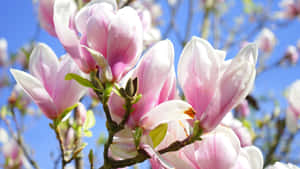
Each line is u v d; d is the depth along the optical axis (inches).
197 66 23.6
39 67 27.0
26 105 60.2
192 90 23.6
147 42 29.0
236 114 71.7
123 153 24.2
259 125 70.1
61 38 24.5
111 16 23.7
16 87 58.4
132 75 23.9
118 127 23.6
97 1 25.2
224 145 24.0
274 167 28.2
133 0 47.1
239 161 24.4
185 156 24.6
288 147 70.5
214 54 23.6
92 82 24.4
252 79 22.7
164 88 24.1
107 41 23.5
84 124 34.6
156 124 23.7
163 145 24.9
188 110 23.4
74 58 24.5
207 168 24.2
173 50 23.9
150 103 23.7
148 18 28.9
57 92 27.0
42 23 28.0
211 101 23.0
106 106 23.5
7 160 58.3
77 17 24.8
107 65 23.3
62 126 36.9
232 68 22.8
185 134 24.9
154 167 25.1
